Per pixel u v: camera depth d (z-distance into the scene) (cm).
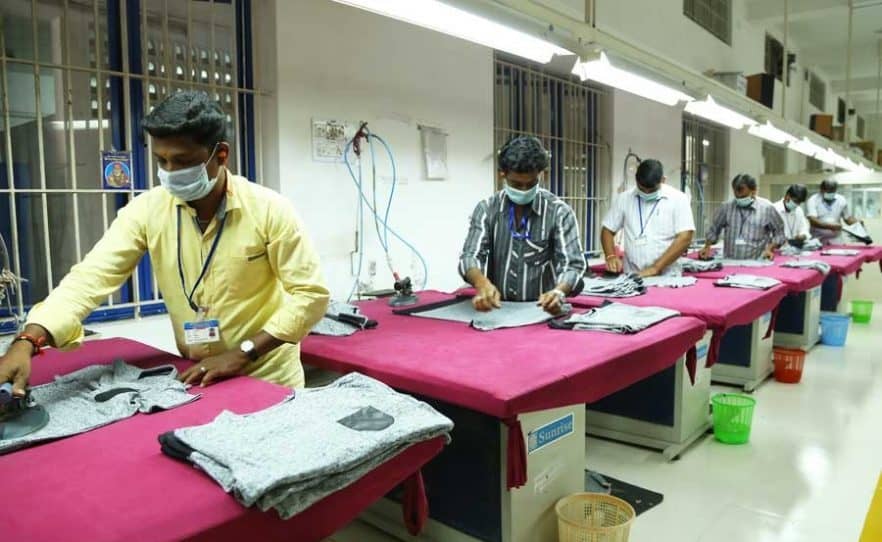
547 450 198
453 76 379
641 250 390
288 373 170
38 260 239
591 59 303
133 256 156
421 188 363
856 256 567
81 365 162
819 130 891
